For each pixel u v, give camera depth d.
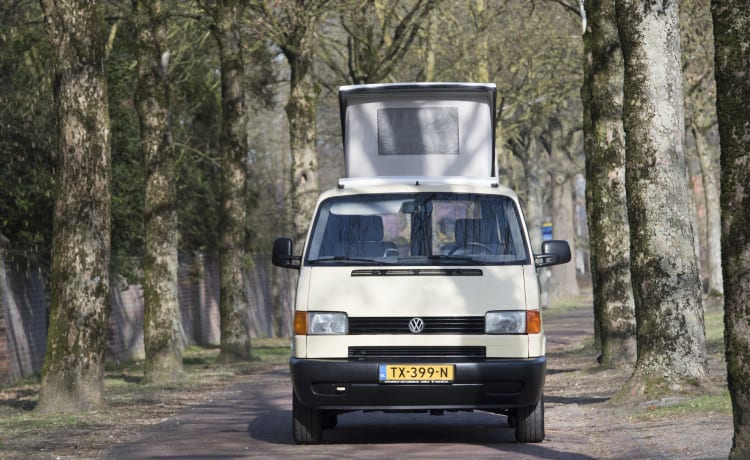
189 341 81.56
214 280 88.12
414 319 21.55
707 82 75.81
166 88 45.81
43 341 54.31
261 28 58.84
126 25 58.31
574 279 148.75
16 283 50.53
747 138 13.39
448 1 75.50
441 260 22.30
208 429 26.20
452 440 22.91
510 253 22.41
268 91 79.88
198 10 59.12
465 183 23.67
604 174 39.38
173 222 45.41
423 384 21.23
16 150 48.75
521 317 21.61
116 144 57.44
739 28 13.45
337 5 60.03
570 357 50.19
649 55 27.41
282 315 105.81
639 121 27.58
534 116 95.19
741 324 13.45
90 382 31.89
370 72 64.38
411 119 28.64
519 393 21.33
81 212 31.72
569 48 78.00
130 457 21.34
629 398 27.62
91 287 31.88
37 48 49.62
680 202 27.61
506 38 78.31
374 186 23.50
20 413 32.03
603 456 19.72
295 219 60.00
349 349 21.59
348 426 25.98
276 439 23.66
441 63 77.12
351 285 21.86
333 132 90.00
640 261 27.83
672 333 27.48
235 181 58.06
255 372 50.12
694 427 21.97
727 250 13.55
